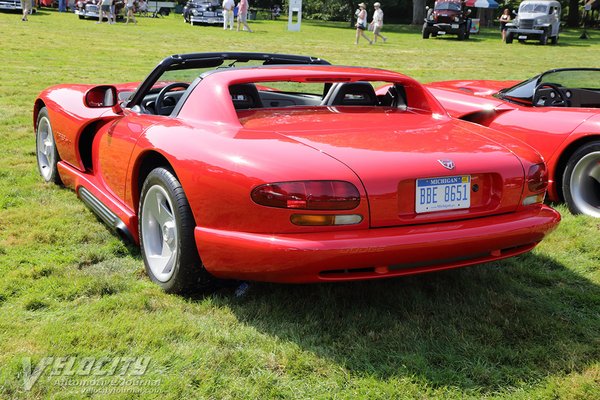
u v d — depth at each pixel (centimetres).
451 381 251
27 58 1495
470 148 306
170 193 308
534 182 310
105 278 333
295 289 330
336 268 265
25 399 229
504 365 266
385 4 5234
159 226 340
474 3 5009
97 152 411
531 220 303
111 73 1307
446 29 3222
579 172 488
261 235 270
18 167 562
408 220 277
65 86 502
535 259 399
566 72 544
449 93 587
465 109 554
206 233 288
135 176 351
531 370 261
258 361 261
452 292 337
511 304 323
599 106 558
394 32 3966
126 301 308
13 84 1082
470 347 279
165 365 255
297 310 309
